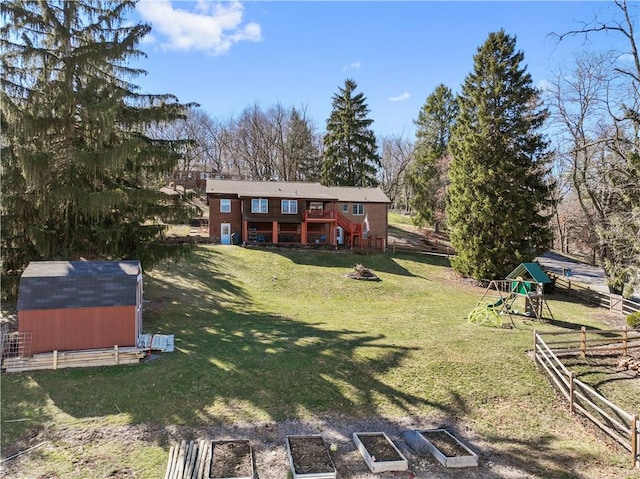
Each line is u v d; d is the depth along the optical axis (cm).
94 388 1102
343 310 2114
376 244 3831
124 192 1535
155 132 5453
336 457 875
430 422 1040
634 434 905
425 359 1368
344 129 4944
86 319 1259
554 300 2575
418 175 4744
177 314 1805
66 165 1540
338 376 1234
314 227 3669
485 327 1777
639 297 2759
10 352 1223
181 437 919
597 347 1541
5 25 1441
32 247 1551
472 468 862
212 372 1220
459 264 3027
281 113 6225
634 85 1833
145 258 1708
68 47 1544
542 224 2867
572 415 1105
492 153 2842
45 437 890
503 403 1141
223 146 6781
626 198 1928
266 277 2630
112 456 838
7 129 1403
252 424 985
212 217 3506
